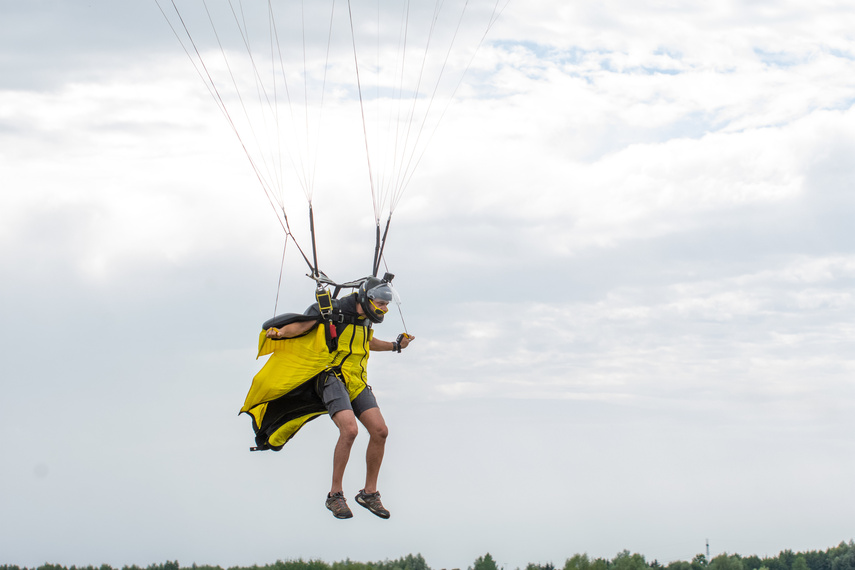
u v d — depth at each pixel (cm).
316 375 1064
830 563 8869
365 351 1085
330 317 1058
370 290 1064
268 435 1111
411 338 1158
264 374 1080
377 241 1125
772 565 8769
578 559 7625
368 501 1056
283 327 1048
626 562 8012
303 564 6681
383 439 1062
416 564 7881
